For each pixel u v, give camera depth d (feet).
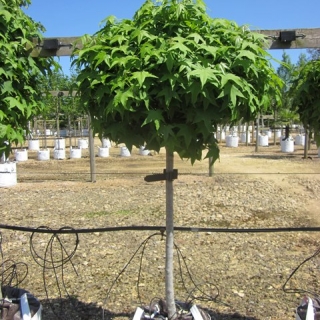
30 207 23.77
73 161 49.14
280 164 41.22
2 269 13.94
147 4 7.45
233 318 10.58
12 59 8.46
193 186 29.01
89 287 12.51
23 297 9.05
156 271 13.69
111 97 7.06
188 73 6.38
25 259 14.94
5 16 8.16
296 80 9.93
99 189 29.07
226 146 65.46
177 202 24.26
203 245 16.34
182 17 7.22
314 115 9.44
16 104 8.41
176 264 14.39
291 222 20.02
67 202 24.98
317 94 9.42
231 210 22.35
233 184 29.43
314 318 8.43
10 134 8.44
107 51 7.23
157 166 42.24
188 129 7.06
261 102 7.64
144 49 6.68
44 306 11.32
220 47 7.02
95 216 21.39
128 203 24.38
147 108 6.66
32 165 45.83
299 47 9.16
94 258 14.97
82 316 10.74
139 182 31.63
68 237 17.53
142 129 7.38
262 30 9.18
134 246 16.26
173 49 6.50
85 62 7.57
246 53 6.78
